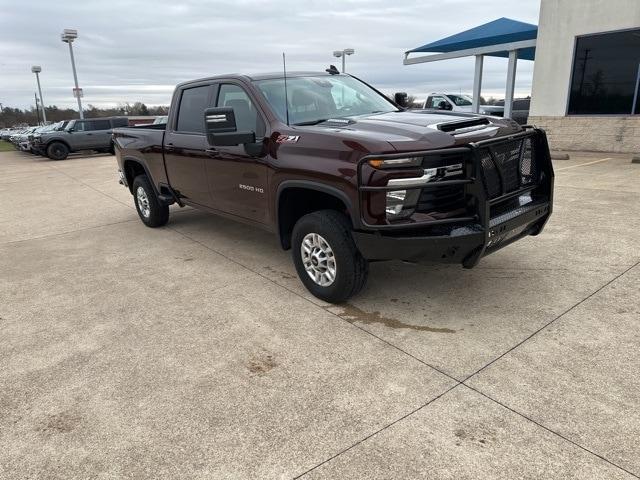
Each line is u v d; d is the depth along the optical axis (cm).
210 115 404
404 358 322
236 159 464
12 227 777
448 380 295
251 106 459
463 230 334
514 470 225
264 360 328
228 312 405
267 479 227
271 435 256
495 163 350
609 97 1272
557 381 288
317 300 420
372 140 342
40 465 243
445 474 224
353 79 549
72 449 253
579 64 1306
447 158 339
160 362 332
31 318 412
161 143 600
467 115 429
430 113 451
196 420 270
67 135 2277
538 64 1377
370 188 333
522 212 366
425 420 261
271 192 427
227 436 256
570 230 571
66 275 518
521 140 381
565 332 343
